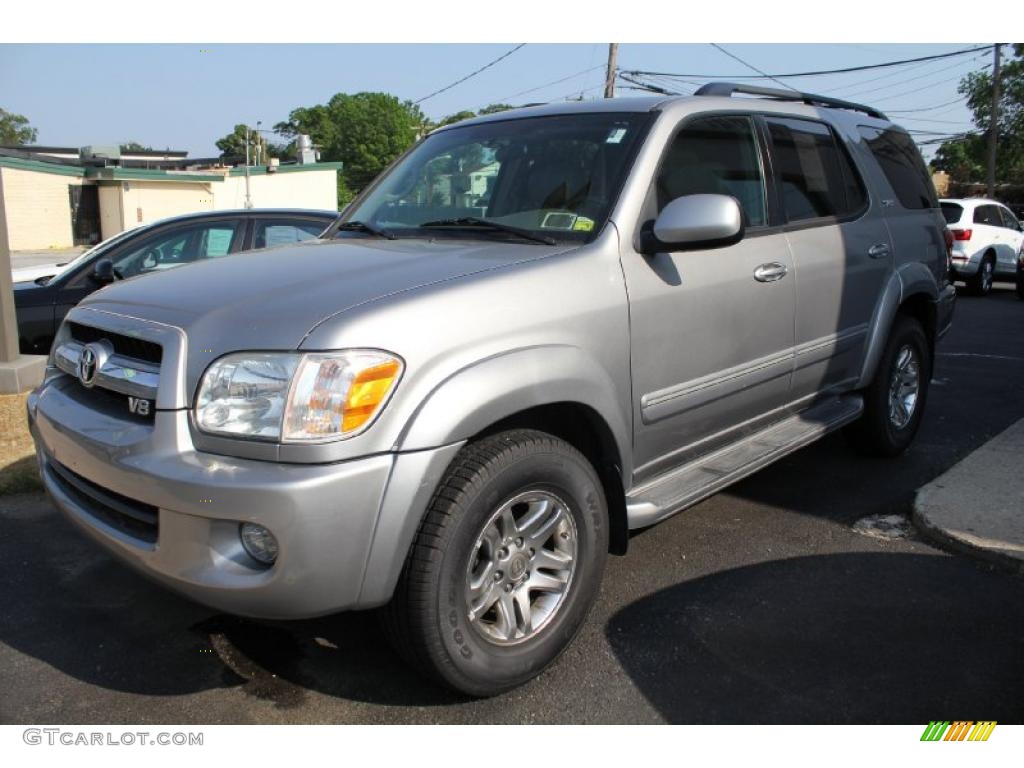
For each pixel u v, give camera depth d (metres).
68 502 2.82
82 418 2.69
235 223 6.88
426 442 2.37
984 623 3.17
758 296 3.62
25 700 2.75
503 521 2.66
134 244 6.55
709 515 4.25
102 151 34.50
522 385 2.58
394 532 2.36
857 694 2.73
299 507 2.23
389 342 2.38
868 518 4.20
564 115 3.68
